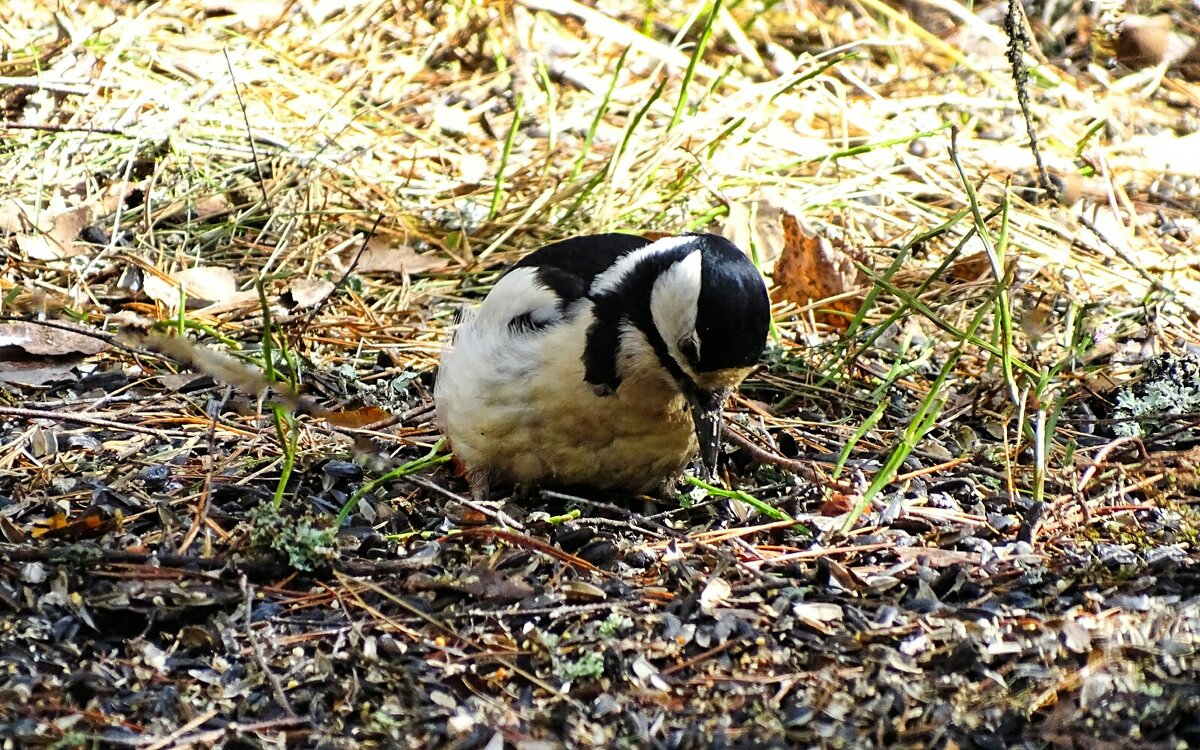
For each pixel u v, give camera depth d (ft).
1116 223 45.68
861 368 38.47
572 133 51.83
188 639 25.30
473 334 30.99
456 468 33.14
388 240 44.57
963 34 59.31
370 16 58.29
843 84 56.18
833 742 22.67
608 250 30.76
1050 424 32.14
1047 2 60.29
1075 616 26.16
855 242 44.65
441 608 26.45
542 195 46.70
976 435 35.17
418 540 29.37
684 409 30.53
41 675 24.21
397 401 36.63
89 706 23.59
